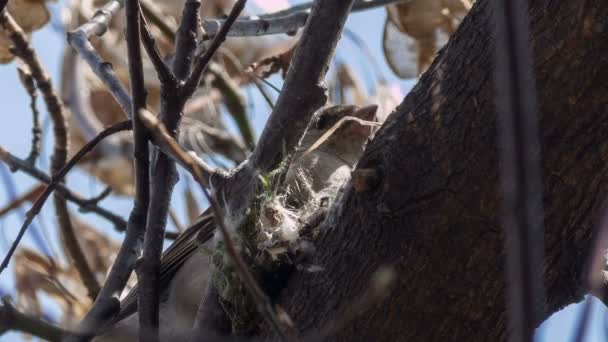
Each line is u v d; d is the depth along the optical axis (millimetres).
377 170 6309
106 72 8258
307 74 6652
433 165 6188
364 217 6430
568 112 5871
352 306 6363
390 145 6320
